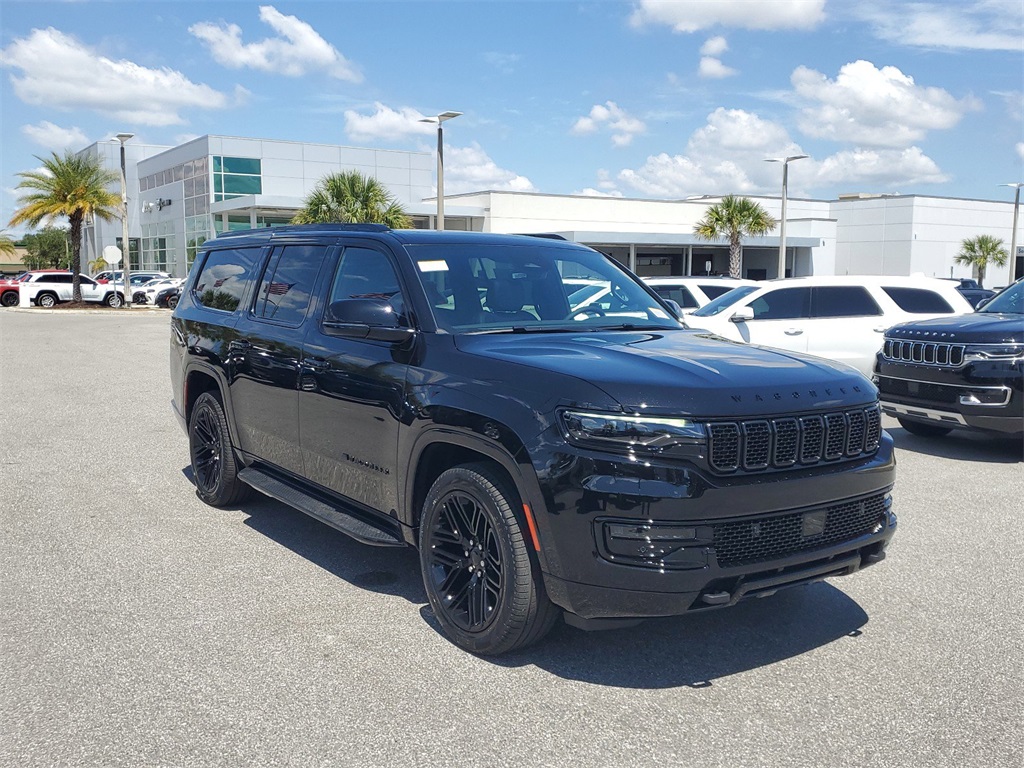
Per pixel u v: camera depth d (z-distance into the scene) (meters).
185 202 52.19
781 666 3.74
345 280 4.85
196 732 3.17
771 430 3.39
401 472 4.15
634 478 3.25
